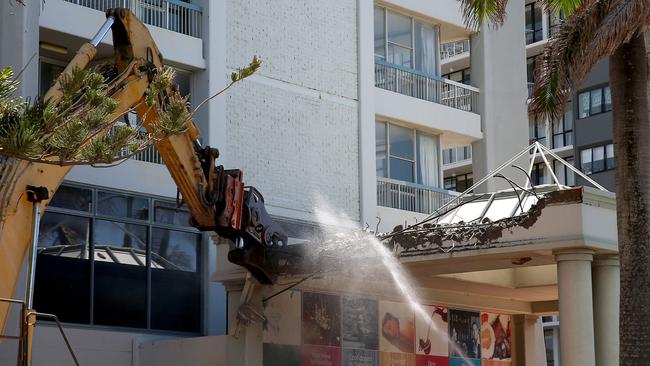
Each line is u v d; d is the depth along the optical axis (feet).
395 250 65.62
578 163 204.74
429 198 104.27
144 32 48.88
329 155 94.68
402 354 79.36
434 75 108.06
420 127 105.19
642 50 61.00
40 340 72.33
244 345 69.10
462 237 63.77
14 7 70.49
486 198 70.69
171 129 39.37
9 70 36.63
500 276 81.46
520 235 62.08
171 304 81.66
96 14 79.20
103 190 78.48
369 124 98.53
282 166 90.33
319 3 96.02
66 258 75.31
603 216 62.08
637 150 60.34
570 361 60.90
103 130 41.19
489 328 88.17
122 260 78.89
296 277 67.87
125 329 78.28
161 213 82.17
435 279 76.48
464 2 64.39
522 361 90.07
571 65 60.80
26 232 39.91
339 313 75.00
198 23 86.79
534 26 223.30
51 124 36.01
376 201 98.07
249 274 67.62
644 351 58.90
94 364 75.31
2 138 34.81
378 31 103.45
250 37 89.61
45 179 41.24
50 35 77.36
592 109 203.51
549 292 84.28
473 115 109.91
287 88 91.86
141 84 47.44
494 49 113.09
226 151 86.07
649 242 59.88
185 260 83.30
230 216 55.16
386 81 102.68
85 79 37.47
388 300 79.05
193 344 73.61
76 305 75.51
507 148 111.75
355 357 75.66
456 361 83.97
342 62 97.35
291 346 71.15
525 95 113.29
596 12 59.36
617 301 64.69
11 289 39.19
